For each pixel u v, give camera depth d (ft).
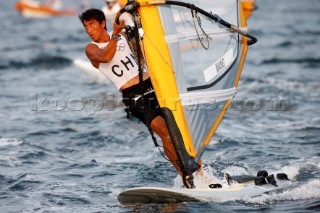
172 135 75.92
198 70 79.61
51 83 193.47
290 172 89.15
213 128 80.69
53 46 289.12
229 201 76.02
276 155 102.12
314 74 198.90
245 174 86.94
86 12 78.48
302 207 73.26
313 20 402.31
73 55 256.93
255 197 77.30
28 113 148.05
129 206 76.84
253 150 106.22
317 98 159.94
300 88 174.19
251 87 176.55
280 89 172.96
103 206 77.71
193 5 77.36
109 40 80.18
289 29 343.05
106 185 87.76
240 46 83.82
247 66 218.38
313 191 79.46
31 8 484.74
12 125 133.90
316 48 262.47
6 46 289.53
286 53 247.50
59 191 84.84
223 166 96.12
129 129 127.95
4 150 110.11
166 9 77.00
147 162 100.58
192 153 77.20
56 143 117.60
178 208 73.77
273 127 128.36
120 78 79.97
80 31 359.66
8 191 84.84
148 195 74.84
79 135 123.85
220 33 80.89
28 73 214.90
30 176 92.38
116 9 160.56
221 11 81.30
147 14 76.13
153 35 76.18
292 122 133.08
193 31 78.43
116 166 98.94
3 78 203.82
